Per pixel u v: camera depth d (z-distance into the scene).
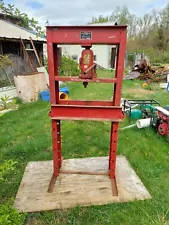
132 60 17.91
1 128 4.11
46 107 5.55
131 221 1.89
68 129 4.00
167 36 22.00
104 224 1.87
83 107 2.06
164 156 3.04
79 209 2.02
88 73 1.97
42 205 2.06
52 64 1.97
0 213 1.31
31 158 3.01
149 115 4.28
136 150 3.23
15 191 2.30
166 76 10.23
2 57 3.08
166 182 2.44
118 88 2.00
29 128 4.14
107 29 1.79
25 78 5.94
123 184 2.36
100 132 3.87
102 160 2.87
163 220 1.88
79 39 1.85
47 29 1.84
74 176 2.48
